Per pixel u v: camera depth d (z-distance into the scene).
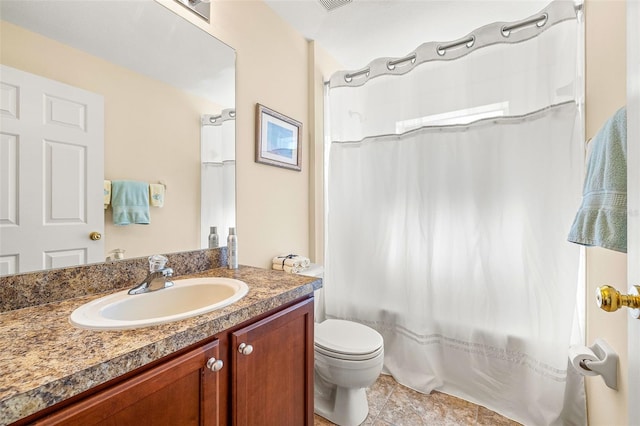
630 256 0.54
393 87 1.91
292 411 1.05
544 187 1.46
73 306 0.88
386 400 1.66
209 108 1.42
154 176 1.21
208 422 0.75
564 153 1.41
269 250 1.79
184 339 0.70
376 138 1.97
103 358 0.57
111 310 0.88
